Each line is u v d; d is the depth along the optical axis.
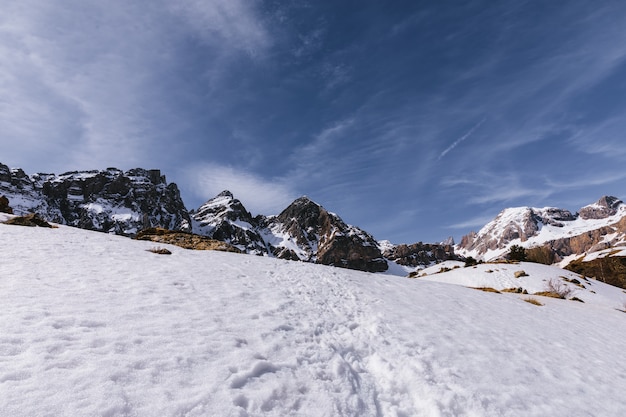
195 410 4.68
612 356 11.69
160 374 5.38
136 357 5.75
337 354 7.98
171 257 16.69
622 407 7.70
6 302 7.53
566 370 9.42
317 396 5.96
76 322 6.84
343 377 6.93
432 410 6.38
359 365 7.82
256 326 8.55
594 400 7.82
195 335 7.22
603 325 17.59
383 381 7.32
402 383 7.22
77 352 5.59
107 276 11.11
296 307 11.09
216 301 10.07
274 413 5.16
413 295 15.89
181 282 11.62
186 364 5.87
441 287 19.92
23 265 11.30
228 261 17.89
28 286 8.98
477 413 6.42
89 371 5.07
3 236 16.09
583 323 17.14
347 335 9.52
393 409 6.33
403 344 9.18
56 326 6.52
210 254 19.81
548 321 15.85
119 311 7.88
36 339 5.83
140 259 14.90
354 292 14.76
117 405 4.41
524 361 9.49
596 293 39.28
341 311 11.68
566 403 7.43
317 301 12.40
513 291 35.78
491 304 17.25
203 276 13.18
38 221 23.38
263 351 7.16
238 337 7.58
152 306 8.63
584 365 10.12
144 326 7.22
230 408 4.89
